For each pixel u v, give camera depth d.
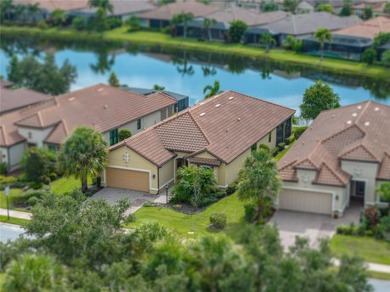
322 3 171.12
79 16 170.50
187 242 40.28
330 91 74.44
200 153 59.69
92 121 75.69
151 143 61.97
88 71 127.62
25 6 175.75
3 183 69.25
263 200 49.75
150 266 37.81
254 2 180.12
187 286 35.38
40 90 101.06
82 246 41.62
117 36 159.25
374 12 162.50
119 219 45.88
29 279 36.16
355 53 124.00
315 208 50.66
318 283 33.50
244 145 62.50
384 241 45.72
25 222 56.84
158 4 184.38
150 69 127.25
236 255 35.16
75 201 47.31
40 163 69.50
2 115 83.25
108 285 37.19
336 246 44.69
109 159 61.62
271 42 134.25
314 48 130.25
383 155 52.53
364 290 34.59
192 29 151.50
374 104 64.81
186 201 57.28
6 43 159.62
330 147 54.78
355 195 52.81
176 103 84.25
